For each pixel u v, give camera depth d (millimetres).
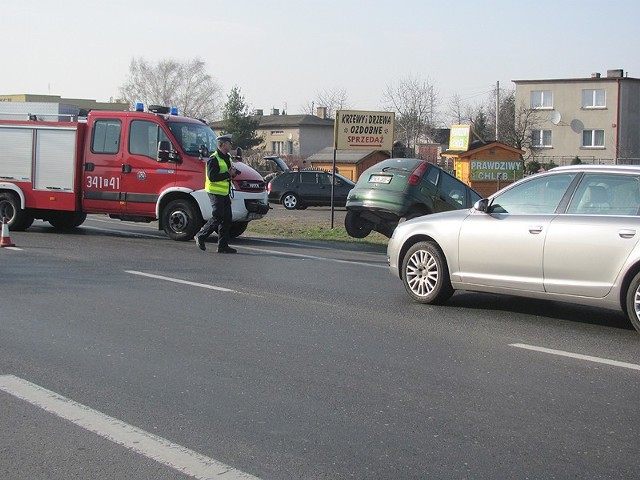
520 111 60781
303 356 6902
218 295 9711
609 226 7910
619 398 5816
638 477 4398
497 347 7348
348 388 5988
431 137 77188
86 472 4383
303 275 11531
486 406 5605
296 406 5555
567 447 4836
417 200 14617
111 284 10289
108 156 15719
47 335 7484
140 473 4371
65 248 13992
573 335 7902
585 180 8320
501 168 30625
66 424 5129
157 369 6422
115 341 7301
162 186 15344
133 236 16547
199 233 14062
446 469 4480
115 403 5559
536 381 6234
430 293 9359
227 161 13875
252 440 4891
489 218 8852
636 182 8000
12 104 22172
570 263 8125
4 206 16547
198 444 4812
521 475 4406
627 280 7816
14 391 5781
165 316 8422
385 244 16625
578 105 60656
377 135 19453
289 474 4379
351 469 4461
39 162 16141
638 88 60344
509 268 8617
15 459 4555
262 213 16000
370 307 9211
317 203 31281
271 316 8555
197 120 16281
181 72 85062
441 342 7520
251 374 6320
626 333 8031
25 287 9945
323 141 83250
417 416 5379
